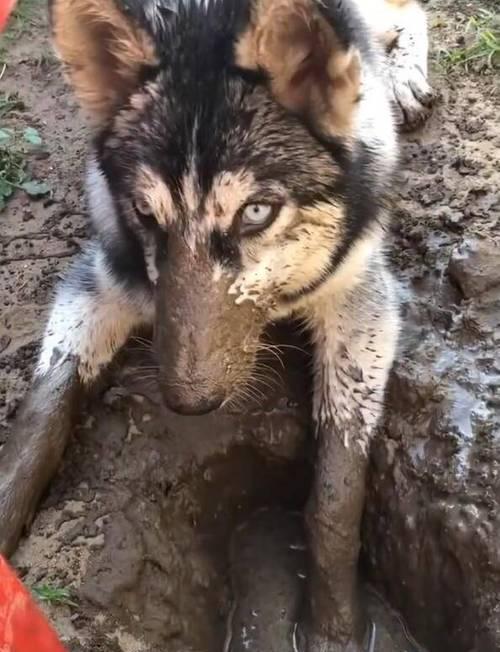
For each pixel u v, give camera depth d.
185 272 0.47
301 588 0.64
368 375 0.60
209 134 0.46
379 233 0.58
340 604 0.58
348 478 0.58
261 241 0.48
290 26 0.45
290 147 0.48
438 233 0.68
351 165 0.51
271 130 0.47
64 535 0.56
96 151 0.53
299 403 0.63
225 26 0.48
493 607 0.54
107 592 0.55
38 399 0.59
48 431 0.58
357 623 0.59
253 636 0.62
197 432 0.62
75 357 0.61
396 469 0.60
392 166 0.59
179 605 0.59
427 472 0.59
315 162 0.49
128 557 0.56
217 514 0.64
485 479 0.57
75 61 0.50
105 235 0.58
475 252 0.65
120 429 0.61
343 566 0.58
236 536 0.67
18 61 0.88
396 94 0.77
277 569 0.65
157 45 0.48
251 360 0.50
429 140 0.76
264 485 0.66
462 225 0.68
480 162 0.73
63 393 0.59
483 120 0.77
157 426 0.62
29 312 0.68
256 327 0.50
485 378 0.61
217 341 0.47
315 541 0.58
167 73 0.48
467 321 0.63
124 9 0.47
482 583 0.55
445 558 0.57
